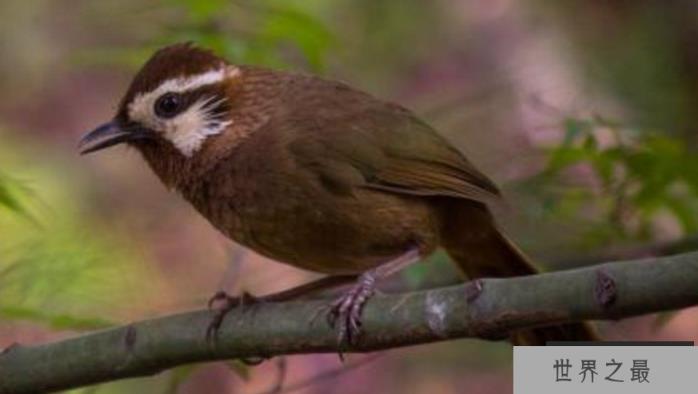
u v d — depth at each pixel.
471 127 15.19
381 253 10.34
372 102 10.62
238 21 12.74
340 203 10.04
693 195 11.48
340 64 16.72
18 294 12.64
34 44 17.33
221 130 10.20
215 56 10.45
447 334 8.31
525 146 12.80
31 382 9.27
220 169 10.16
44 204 12.20
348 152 10.14
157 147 10.39
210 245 16.41
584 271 7.89
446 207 10.48
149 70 10.39
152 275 15.62
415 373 16.19
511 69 16.64
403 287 11.58
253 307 9.02
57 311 12.45
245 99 10.27
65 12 17.05
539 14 17.48
